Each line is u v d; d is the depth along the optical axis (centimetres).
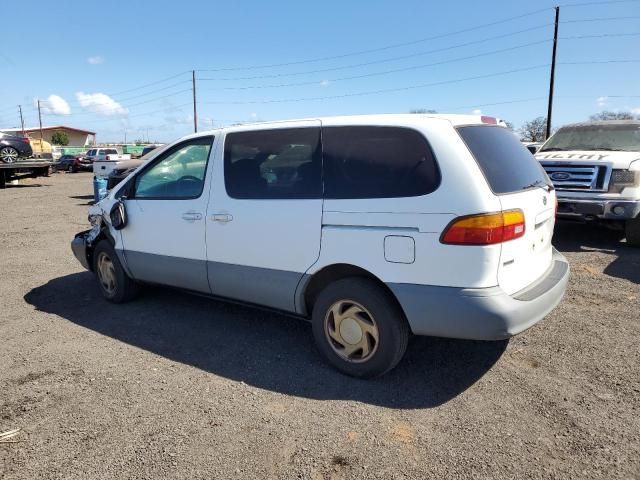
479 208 301
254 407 323
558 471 255
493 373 359
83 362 393
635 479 249
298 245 367
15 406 330
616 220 738
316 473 260
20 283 625
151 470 264
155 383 357
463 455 270
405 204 320
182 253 445
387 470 260
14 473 265
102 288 546
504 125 387
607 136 843
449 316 310
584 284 555
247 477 258
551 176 739
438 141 318
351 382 352
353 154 348
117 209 493
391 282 325
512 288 324
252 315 489
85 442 290
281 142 384
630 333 421
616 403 316
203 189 427
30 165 2262
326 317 363
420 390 339
